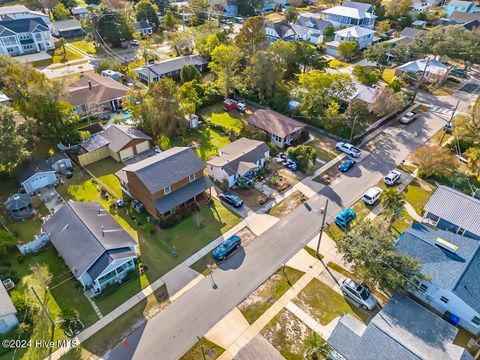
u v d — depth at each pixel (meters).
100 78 67.88
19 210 39.44
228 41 78.69
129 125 55.06
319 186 44.94
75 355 26.70
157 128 53.38
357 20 104.62
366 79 68.00
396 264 28.97
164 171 39.72
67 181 46.00
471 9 115.06
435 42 79.56
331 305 30.31
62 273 33.25
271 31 95.62
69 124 50.59
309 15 126.56
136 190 40.53
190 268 33.88
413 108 64.50
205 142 53.97
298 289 31.69
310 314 29.56
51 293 31.39
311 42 97.75
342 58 88.44
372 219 39.34
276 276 32.97
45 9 116.50
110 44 93.25
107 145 50.41
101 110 62.22
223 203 42.25
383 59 78.31
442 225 37.59
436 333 25.88
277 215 40.38
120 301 30.75
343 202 42.25
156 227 38.81
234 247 35.59
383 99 57.25
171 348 27.12
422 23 109.00
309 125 58.28
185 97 61.00
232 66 64.62
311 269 33.62
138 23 101.69
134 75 75.75
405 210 40.72
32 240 36.81
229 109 63.09
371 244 29.81
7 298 28.88
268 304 30.42
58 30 98.44
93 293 31.39
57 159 46.88
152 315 29.55
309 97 57.75
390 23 112.94
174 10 122.25
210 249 36.00
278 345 27.31
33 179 43.25
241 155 45.62
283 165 48.81
